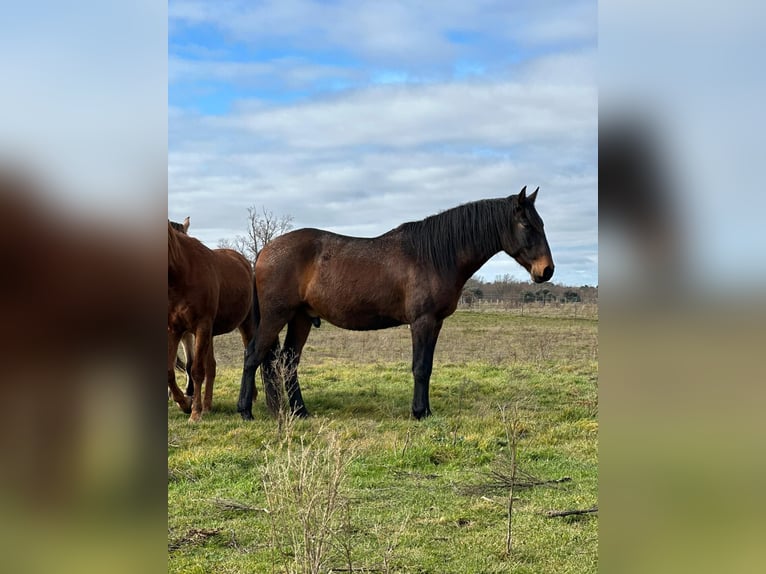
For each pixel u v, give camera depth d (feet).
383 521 14.24
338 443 13.08
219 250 29.48
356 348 51.85
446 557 12.40
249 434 21.91
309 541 9.82
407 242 26.25
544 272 25.03
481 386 31.45
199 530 13.67
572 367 37.37
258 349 26.07
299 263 26.55
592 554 12.54
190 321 24.48
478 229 25.62
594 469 18.22
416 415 25.04
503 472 17.49
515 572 11.76
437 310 25.76
